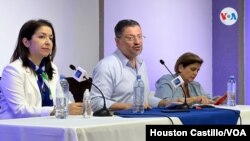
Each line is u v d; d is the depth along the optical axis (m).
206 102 4.02
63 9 5.51
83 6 5.71
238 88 6.55
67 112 2.81
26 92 3.17
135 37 3.82
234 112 3.25
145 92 3.93
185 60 4.43
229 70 6.67
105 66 3.73
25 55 3.25
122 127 2.33
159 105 3.85
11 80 3.13
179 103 3.38
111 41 5.95
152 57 6.26
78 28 5.66
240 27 6.54
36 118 2.68
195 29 6.77
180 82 3.84
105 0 5.89
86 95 2.89
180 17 6.60
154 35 6.30
